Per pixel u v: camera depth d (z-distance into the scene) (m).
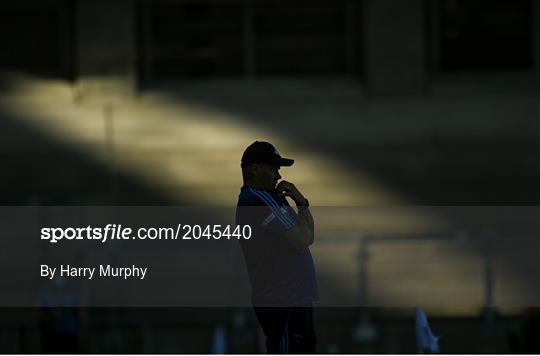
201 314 62.12
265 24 68.19
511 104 67.38
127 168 66.25
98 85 66.69
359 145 67.00
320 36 68.25
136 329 60.12
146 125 66.62
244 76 68.19
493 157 66.94
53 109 66.44
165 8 67.88
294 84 67.88
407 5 67.25
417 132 67.06
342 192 66.44
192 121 66.94
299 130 67.12
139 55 67.75
